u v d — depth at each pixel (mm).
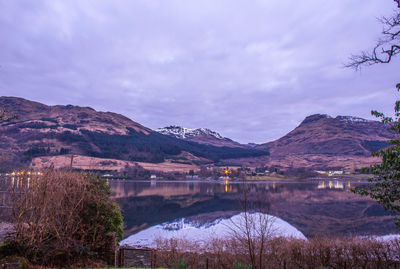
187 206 61125
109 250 9742
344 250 12016
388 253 11531
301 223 37156
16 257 6613
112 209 10648
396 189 7016
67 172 9102
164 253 13961
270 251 10680
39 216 7414
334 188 112688
